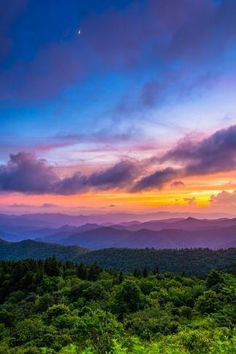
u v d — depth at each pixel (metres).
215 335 32.69
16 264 118.75
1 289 101.19
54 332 49.56
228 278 76.06
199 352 28.52
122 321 59.66
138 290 68.44
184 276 101.06
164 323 50.69
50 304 75.25
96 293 76.00
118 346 19.58
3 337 57.53
